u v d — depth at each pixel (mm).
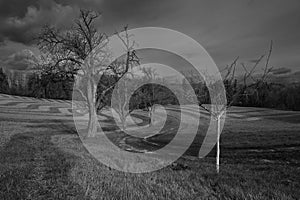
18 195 6762
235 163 14625
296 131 34688
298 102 65375
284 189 7961
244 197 7043
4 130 27859
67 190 7480
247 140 27844
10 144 17406
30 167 10117
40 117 53125
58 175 9125
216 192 7695
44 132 28984
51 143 19672
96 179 8812
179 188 8062
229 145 25000
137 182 8711
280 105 68312
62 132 30672
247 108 79000
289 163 14680
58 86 29875
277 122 52281
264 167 12750
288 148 21547
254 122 52562
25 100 94062
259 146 23422
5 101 86000
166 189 7793
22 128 32062
